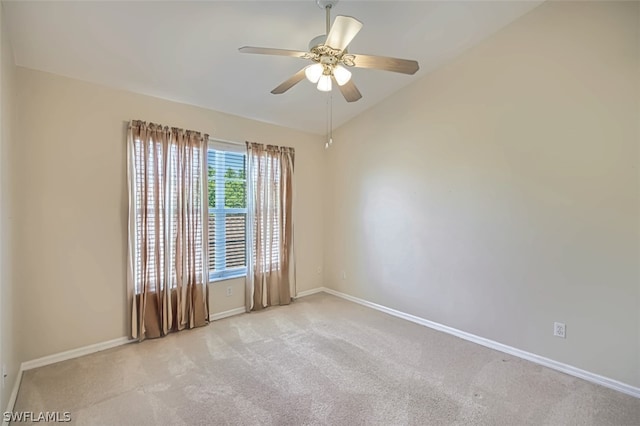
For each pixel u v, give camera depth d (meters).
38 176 2.53
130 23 2.21
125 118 2.97
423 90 3.47
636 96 2.18
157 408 2.03
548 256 2.59
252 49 1.89
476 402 2.11
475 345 2.99
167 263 3.15
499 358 2.73
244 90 3.25
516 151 2.76
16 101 2.38
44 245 2.56
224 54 2.66
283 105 3.69
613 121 2.27
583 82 2.39
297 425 1.88
